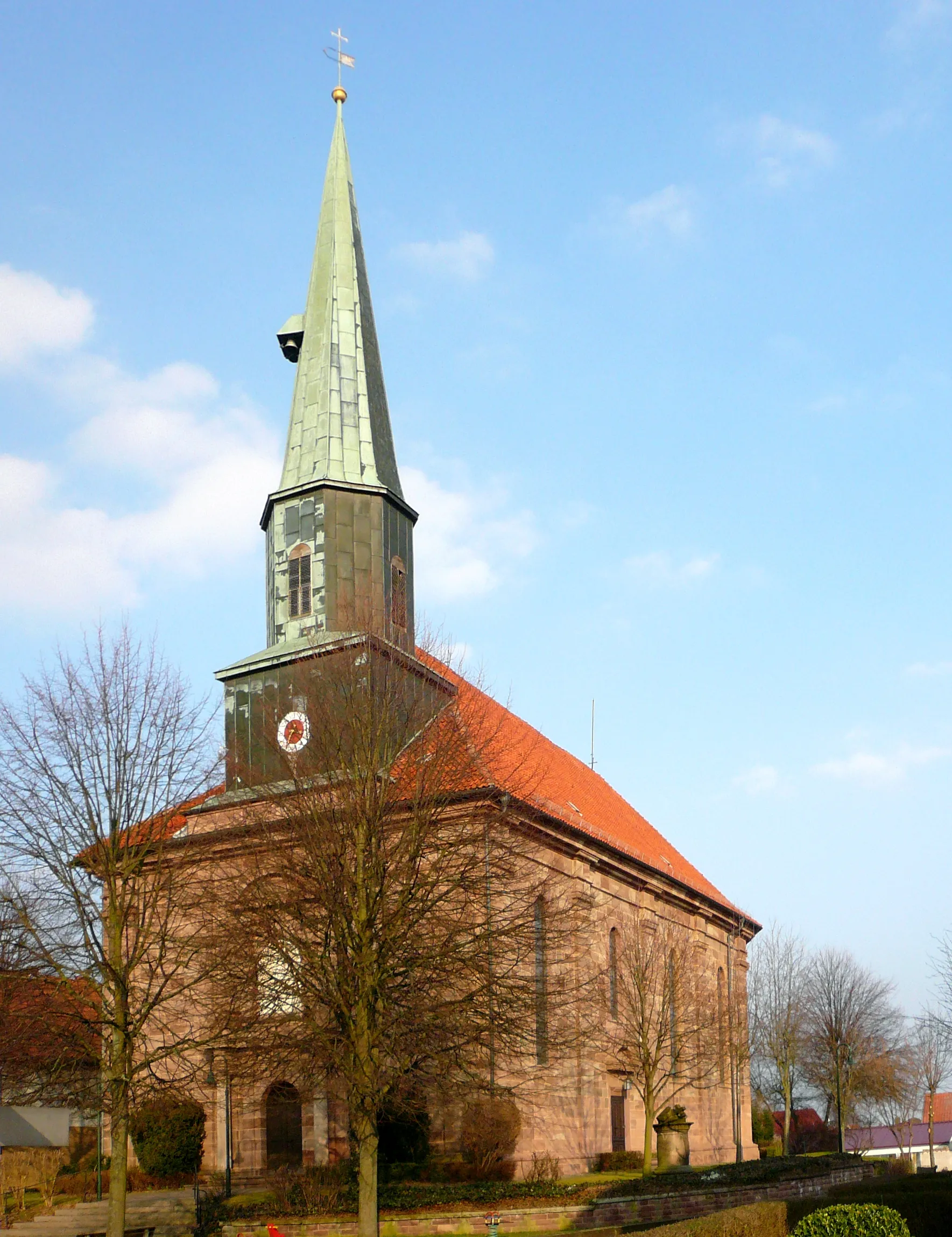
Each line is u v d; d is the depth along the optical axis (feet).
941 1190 104.17
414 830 98.32
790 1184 136.56
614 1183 114.01
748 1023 210.38
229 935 96.84
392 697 108.58
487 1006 93.35
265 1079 102.01
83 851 101.81
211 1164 130.72
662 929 172.14
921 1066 316.40
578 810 161.68
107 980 97.81
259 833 104.22
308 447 145.18
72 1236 108.17
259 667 135.23
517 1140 119.55
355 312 151.53
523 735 175.01
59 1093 105.50
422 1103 100.07
